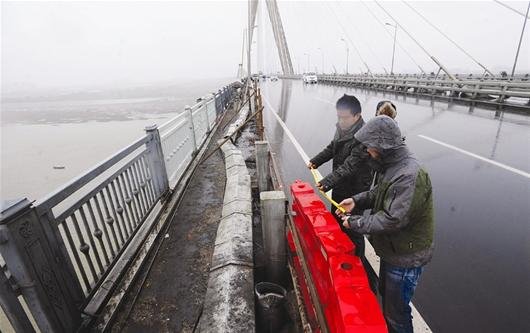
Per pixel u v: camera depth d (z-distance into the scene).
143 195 3.38
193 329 2.17
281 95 23.97
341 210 2.03
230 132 7.67
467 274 2.78
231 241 2.98
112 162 2.59
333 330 1.75
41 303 1.72
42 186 17.86
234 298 2.34
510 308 2.39
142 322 2.24
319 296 2.00
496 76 15.72
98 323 2.17
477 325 2.25
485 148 6.77
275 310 2.29
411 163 1.63
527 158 5.95
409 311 1.99
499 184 4.72
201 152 6.36
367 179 2.66
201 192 4.39
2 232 1.51
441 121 10.17
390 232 1.70
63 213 2.00
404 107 13.61
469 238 3.32
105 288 2.45
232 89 19.77
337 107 2.57
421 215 1.72
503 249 3.11
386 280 1.97
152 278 2.69
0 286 1.54
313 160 3.02
